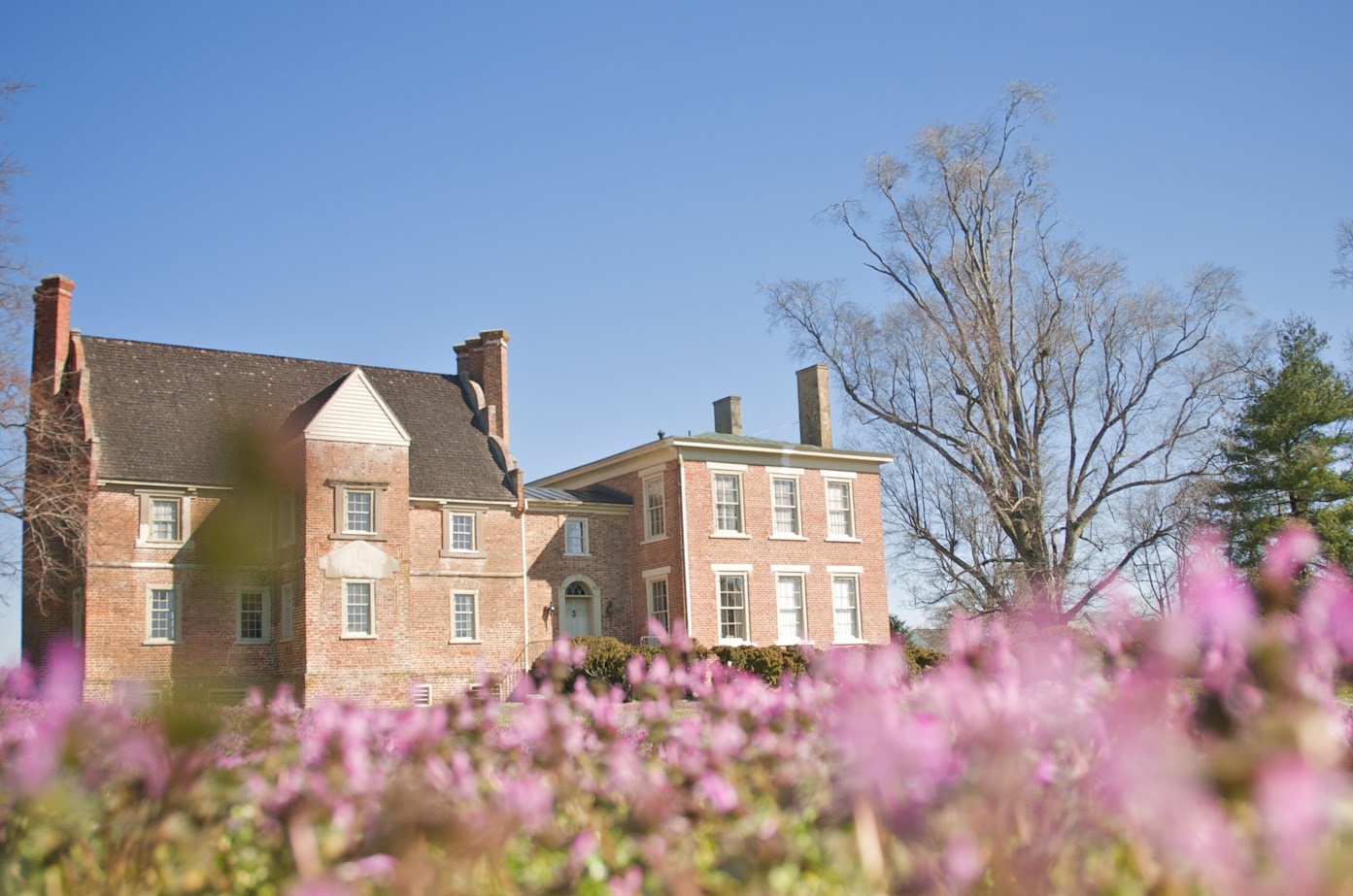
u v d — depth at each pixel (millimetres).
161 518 33688
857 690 5602
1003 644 5707
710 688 7730
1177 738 4426
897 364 44438
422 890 4371
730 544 38469
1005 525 42469
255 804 5547
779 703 7105
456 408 40906
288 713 8047
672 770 6367
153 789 4895
